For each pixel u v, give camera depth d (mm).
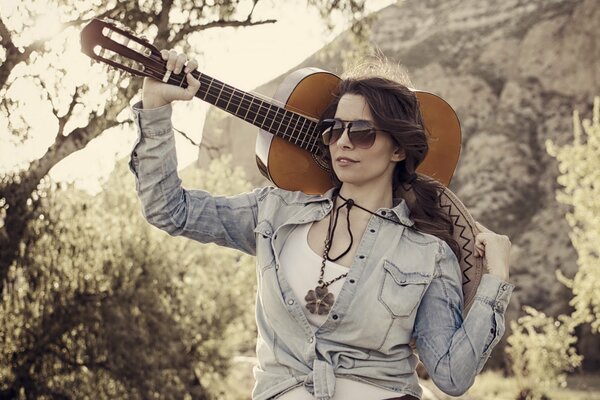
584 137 52156
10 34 11109
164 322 13789
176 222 2682
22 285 12609
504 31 58750
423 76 59094
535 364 25500
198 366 15297
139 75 2609
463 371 2525
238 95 2770
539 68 55781
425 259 2625
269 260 2621
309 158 2885
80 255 13016
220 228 2730
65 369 12992
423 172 3145
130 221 13781
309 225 2676
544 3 58875
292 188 2875
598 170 19844
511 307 46125
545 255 47875
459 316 2637
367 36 13203
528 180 51750
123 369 13203
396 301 2545
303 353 2543
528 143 53312
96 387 13141
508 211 50688
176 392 13766
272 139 2844
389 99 2619
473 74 58094
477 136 54562
